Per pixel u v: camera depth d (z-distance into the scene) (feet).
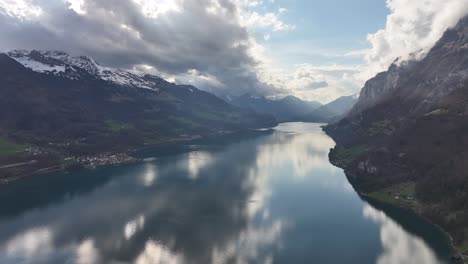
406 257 451.94
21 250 488.02
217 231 542.57
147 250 481.05
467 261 425.28
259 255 464.65
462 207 558.56
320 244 494.18
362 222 578.25
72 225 577.02
